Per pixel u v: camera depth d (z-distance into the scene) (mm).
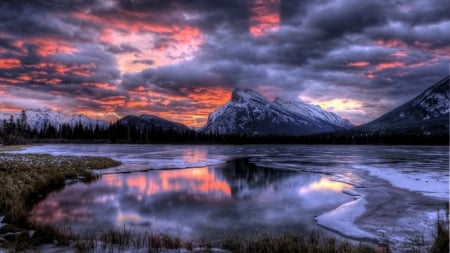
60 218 14172
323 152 78750
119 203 17469
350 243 10172
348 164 42031
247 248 9336
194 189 22234
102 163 36625
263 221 13680
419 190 20266
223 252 9109
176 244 9594
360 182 24859
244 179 27641
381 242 10555
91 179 26766
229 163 45094
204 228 12586
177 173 31984
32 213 15125
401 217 13656
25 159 32062
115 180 26484
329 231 12086
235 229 12414
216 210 15688
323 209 15891
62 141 145500
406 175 28266
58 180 24688
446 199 17281
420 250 9344
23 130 146500
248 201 18078
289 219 14000
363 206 16125
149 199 18547
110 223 13328
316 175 30422
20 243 9320
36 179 21828
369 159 51469
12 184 17828
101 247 9336
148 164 40844
